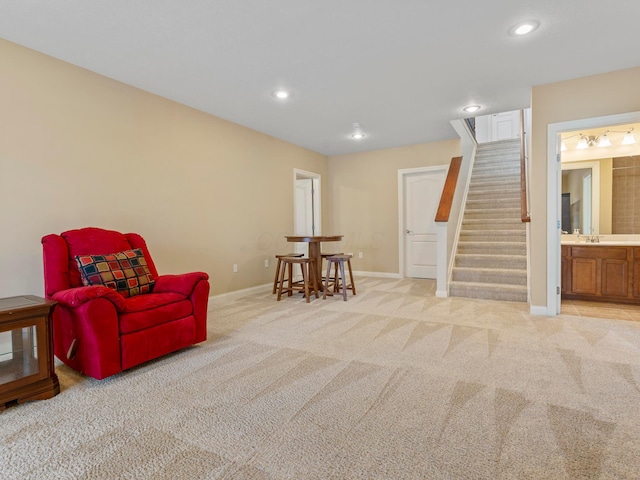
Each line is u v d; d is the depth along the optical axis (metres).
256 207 4.93
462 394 1.91
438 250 4.42
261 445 1.50
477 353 2.49
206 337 2.80
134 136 3.34
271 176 5.24
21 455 1.45
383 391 1.96
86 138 2.96
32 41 2.52
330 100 3.78
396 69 3.04
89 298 2.04
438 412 1.73
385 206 6.23
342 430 1.59
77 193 2.90
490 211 5.41
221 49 2.67
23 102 2.58
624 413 1.69
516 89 3.50
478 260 4.70
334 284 4.88
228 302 4.31
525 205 4.23
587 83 3.20
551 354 2.45
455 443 1.48
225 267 4.40
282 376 2.18
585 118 3.22
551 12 2.24
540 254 3.46
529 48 2.70
